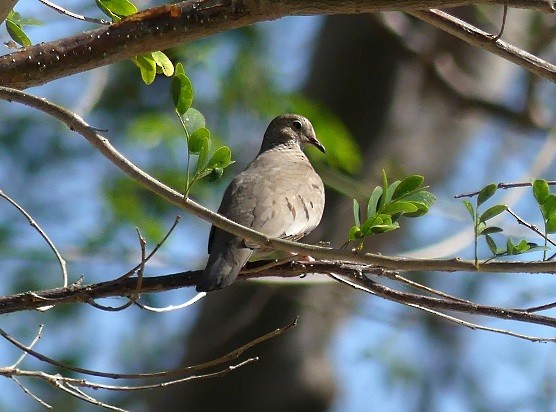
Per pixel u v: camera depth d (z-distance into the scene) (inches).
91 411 659.4
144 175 230.2
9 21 280.8
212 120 556.4
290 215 330.0
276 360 545.6
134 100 612.1
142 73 280.1
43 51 255.4
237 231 234.1
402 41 594.9
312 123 490.0
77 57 256.1
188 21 253.0
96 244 534.3
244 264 288.7
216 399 538.6
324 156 484.7
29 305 259.9
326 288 560.7
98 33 256.4
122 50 256.5
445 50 615.5
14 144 632.4
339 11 239.9
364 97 591.2
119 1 262.5
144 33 254.5
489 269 230.1
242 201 330.3
